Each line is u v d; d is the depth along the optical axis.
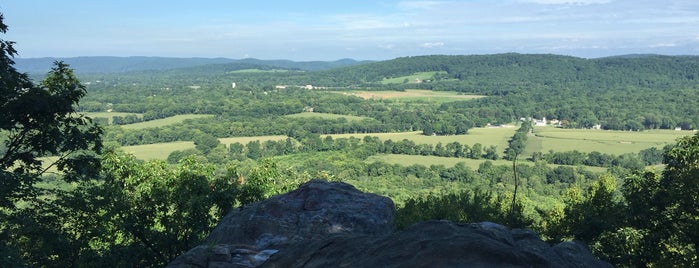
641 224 24.34
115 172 17.19
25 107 13.56
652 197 24.19
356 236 5.23
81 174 14.97
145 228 17.06
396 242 4.49
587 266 5.05
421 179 110.94
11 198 13.23
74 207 14.20
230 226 9.38
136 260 16.06
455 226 4.73
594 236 27.33
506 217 27.42
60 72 15.35
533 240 5.54
